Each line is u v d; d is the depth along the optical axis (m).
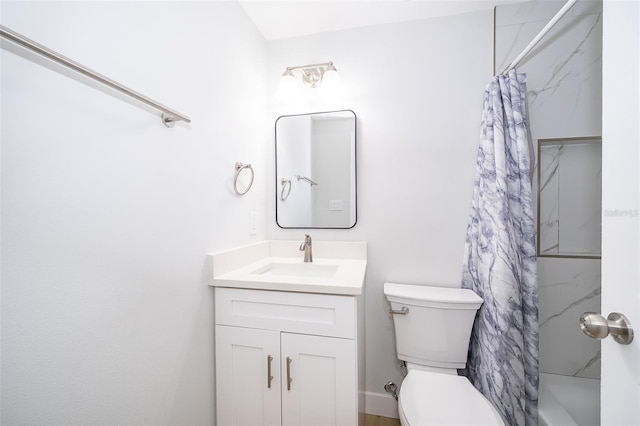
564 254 1.39
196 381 1.04
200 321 1.07
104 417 0.70
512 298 1.22
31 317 0.55
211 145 1.16
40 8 0.57
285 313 1.07
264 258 1.61
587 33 1.35
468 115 1.49
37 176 0.56
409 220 1.56
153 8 0.86
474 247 1.44
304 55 1.70
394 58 1.58
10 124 0.52
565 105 1.37
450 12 1.49
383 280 1.59
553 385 1.35
